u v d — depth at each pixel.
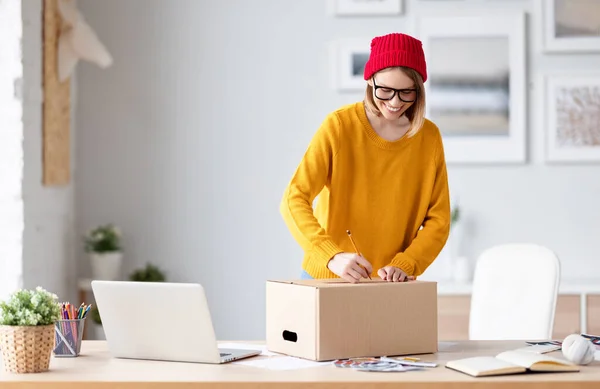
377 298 1.79
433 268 3.99
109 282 1.78
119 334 1.80
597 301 3.59
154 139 4.09
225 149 4.07
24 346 1.63
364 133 2.13
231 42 4.07
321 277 2.15
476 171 4.01
